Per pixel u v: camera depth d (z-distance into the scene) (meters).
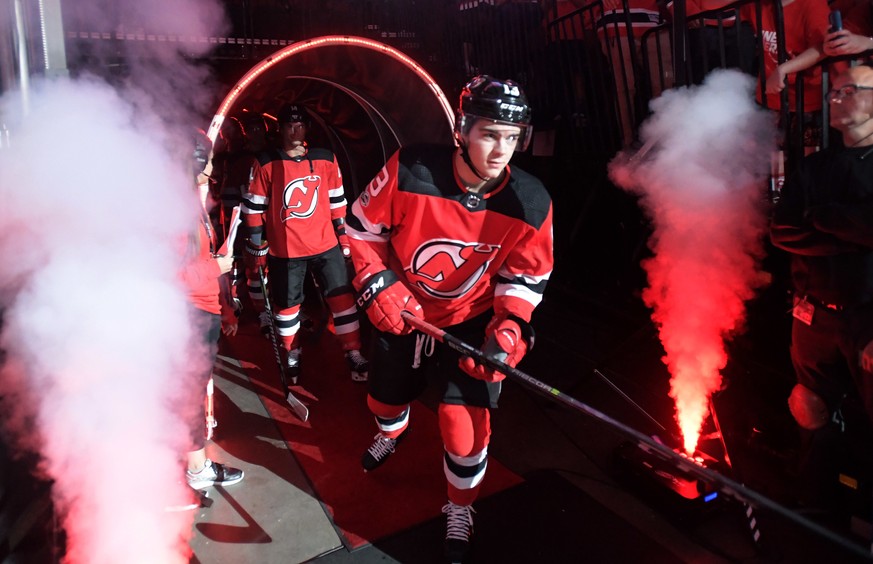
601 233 5.02
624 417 3.41
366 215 2.33
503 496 2.78
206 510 2.72
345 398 3.79
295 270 3.87
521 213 2.20
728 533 2.54
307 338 4.74
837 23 2.67
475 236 2.25
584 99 4.85
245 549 2.48
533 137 5.41
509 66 5.50
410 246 2.35
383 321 2.36
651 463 2.73
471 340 2.47
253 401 3.74
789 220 2.43
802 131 3.01
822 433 2.55
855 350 2.29
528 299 2.34
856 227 2.16
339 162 6.23
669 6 4.02
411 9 5.58
